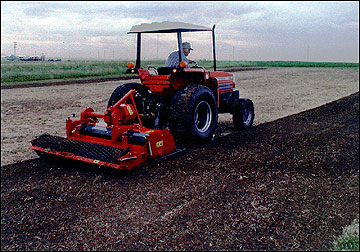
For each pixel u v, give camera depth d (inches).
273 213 143.7
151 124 247.0
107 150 183.3
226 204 150.7
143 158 191.0
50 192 162.1
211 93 244.7
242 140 262.7
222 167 198.4
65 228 130.7
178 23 228.8
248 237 125.3
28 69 937.5
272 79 867.4
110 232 127.8
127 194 159.9
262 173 190.4
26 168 194.1
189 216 139.6
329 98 518.9
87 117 217.6
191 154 222.7
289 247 119.6
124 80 791.1
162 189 165.9
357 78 914.7
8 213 141.6
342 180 183.5
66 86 654.5
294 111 403.5
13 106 415.2
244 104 296.8
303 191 167.3
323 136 279.6
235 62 1990.7
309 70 1307.8
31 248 118.0
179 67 238.4
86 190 164.4
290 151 234.2
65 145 196.2
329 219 140.5
